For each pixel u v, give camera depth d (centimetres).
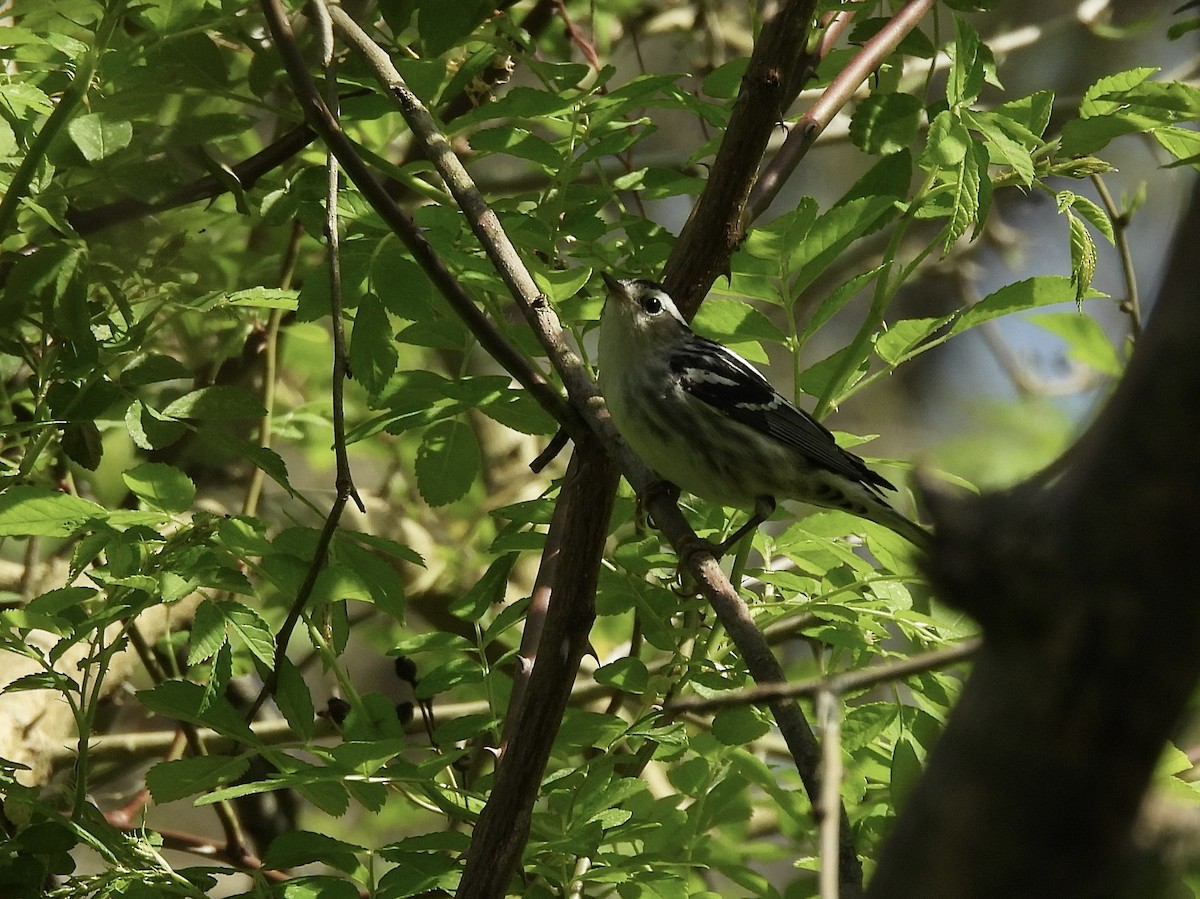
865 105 1094
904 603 1030
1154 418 319
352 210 1043
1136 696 329
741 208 919
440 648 1009
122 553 869
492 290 1017
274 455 951
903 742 905
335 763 845
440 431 1099
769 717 988
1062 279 1030
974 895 347
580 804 902
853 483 1205
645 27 1783
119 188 990
